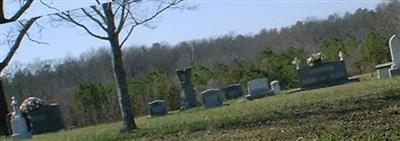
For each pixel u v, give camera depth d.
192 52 56.19
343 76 27.73
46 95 36.06
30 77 36.81
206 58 56.97
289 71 35.44
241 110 15.21
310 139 9.39
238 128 12.21
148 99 33.41
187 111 24.41
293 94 21.45
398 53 24.86
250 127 12.11
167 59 51.28
